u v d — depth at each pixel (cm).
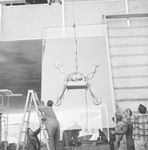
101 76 426
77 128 395
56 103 414
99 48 444
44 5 484
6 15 482
